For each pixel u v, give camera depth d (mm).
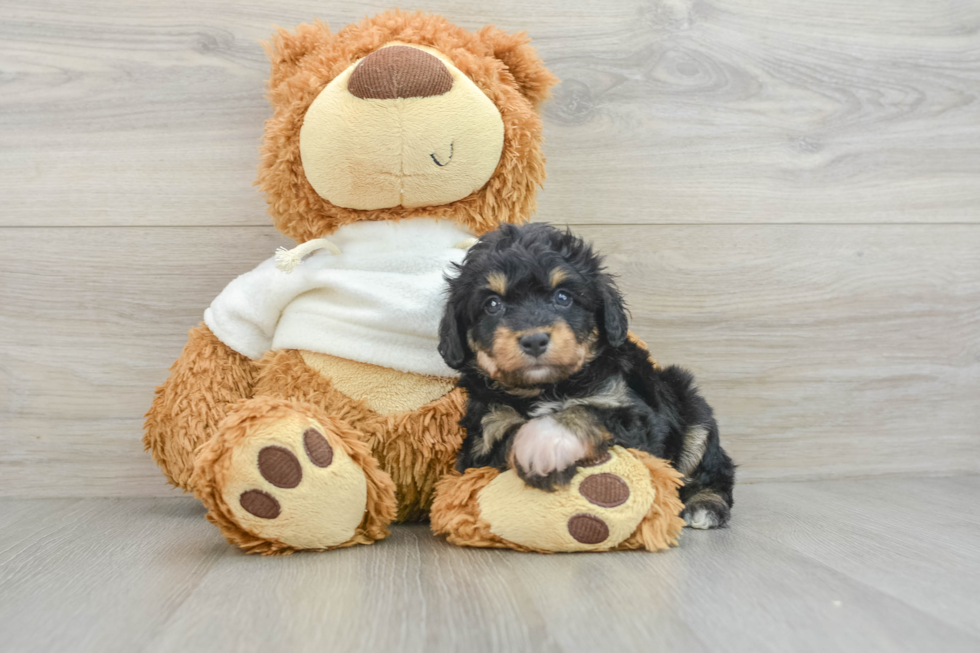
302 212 2090
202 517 2150
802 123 2648
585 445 1638
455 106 1915
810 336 2668
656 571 1543
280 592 1407
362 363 1970
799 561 1626
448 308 1797
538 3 2527
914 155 2701
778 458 2664
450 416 1963
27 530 1981
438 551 1720
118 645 1164
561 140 2549
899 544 1782
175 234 2463
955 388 2742
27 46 2398
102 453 2457
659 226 2596
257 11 2451
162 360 2471
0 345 2418
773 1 2619
